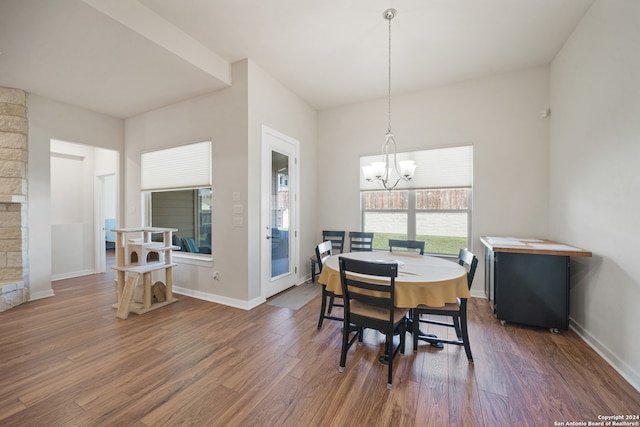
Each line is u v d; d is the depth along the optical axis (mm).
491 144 3537
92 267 5070
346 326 2031
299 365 2057
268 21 2559
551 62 3203
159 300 3391
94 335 2521
